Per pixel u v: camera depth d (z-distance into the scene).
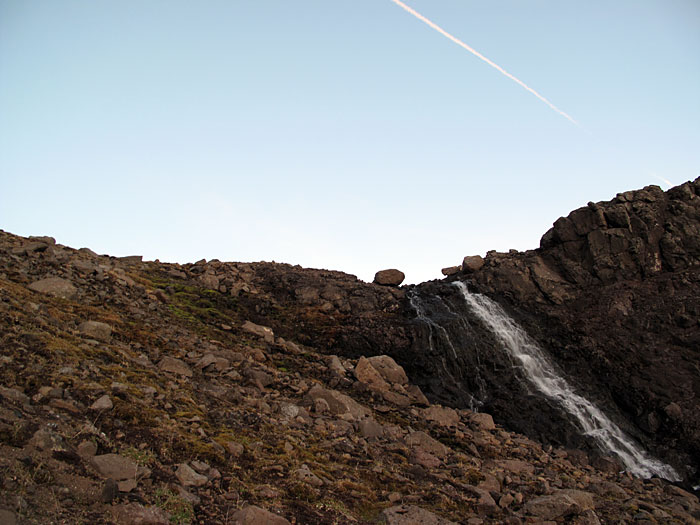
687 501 11.45
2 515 4.61
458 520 7.75
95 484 5.72
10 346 8.00
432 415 13.33
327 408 11.27
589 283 17.14
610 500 10.37
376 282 20.98
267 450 8.41
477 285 18.34
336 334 17.66
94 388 7.68
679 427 13.47
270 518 6.04
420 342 16.77
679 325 15.20
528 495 9.61
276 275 21.08
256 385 11.66
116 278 15.24
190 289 18.84
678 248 16.69
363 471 8.73
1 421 5.88
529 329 16.66
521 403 14.84
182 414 8.37
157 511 5.57
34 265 13.09
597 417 14.35
